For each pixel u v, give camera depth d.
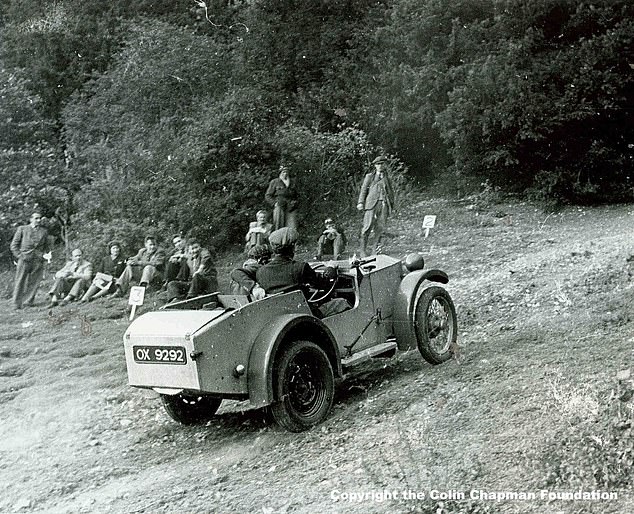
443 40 25.67
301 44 28.80
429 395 7.08
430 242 18.56
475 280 12.46
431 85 25.39
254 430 7.49
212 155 21.36
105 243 18.61
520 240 17.38
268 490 5.76
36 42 31.78
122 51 29.47
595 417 5.59
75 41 31.77
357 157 24.88
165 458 7.16
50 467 7.31
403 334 8.13
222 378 6.69
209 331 6.64
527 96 22.08
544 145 22.53
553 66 22.25
